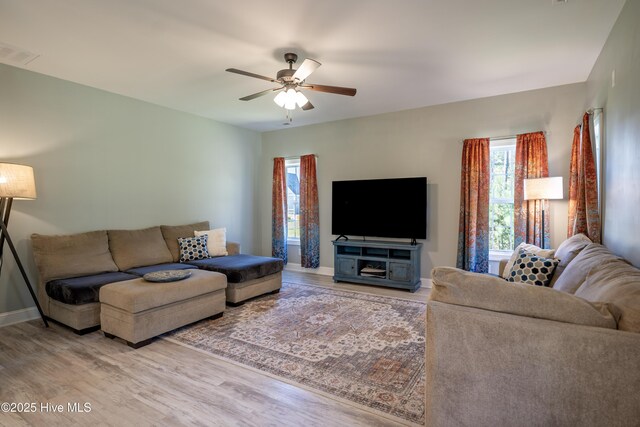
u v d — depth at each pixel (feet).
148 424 6.19
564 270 8.40
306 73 9.37
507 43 9.84
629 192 7.52
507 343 4.73
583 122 10.91
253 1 7.73
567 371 4.42
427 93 14.29
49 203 12.30
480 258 14.79
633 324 4.31
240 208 20.39
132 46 9.96
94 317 10.62
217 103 15.69
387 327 10.89
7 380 7.72
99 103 13.73
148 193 15.56
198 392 7.23
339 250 17.60
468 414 5.01
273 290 14.90
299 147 20.18
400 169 16.97
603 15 8.37
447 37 9.47
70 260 11.80
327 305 13.25
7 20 8.52
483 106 14.94
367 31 9.11
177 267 13.50
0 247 10.36
